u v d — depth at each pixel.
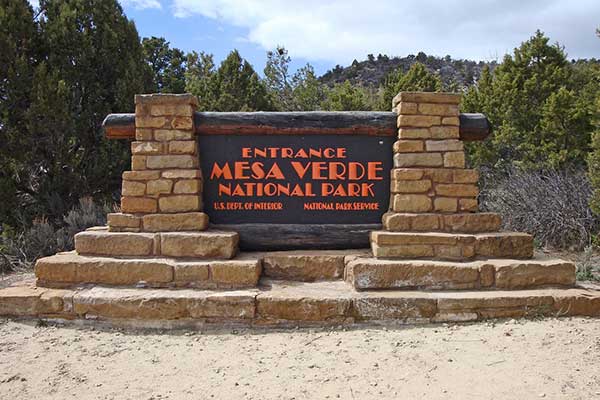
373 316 4.66
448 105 5.66
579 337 4.20
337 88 21.11
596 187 8.60
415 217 5.43
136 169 5.57
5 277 7.70
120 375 3.66
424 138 5.62
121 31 11.24
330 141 5.88
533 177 10.62
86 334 4.52
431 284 4.96
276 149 5.87
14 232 9.38
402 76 16.88
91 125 10.66
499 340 4.17
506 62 14.09
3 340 4.35
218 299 4.66
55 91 9.63
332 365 3.77
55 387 3.48
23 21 9.98
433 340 4.22
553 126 11.99
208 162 5.86
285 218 5.86
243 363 3.85
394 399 3.23
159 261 5.07
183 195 5.54
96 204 10.25
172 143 5.57
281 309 4.65
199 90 17.91
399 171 5.54
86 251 5.29
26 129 9.85
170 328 4.66
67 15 10.47
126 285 5.04
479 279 4.97
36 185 10.43
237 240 5.56
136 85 10.89
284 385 3.45
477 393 3.29
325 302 4.64
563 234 9.32
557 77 13.11
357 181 5.88
